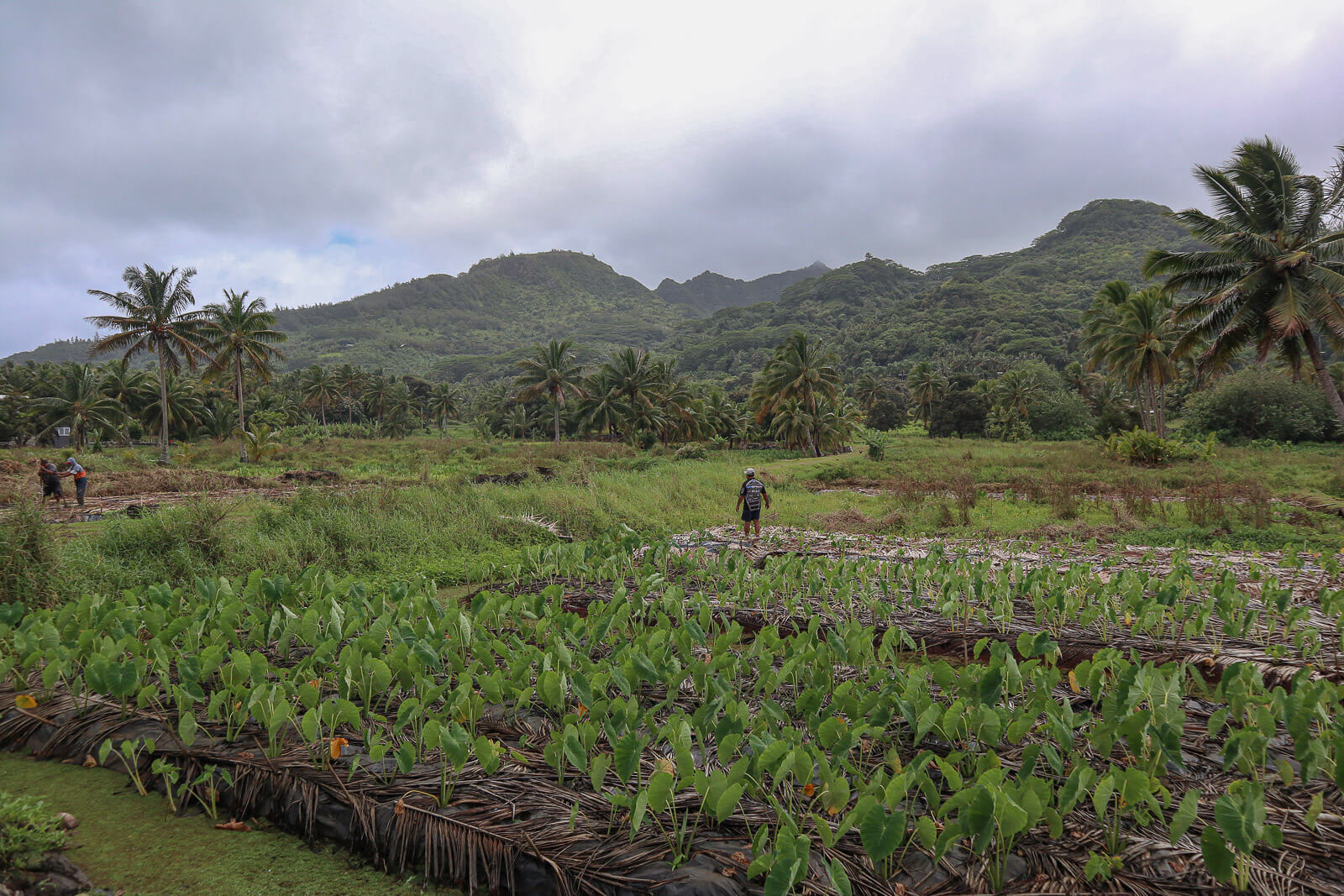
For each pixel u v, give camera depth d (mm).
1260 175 16641
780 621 5641
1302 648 4406
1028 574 5840
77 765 3438
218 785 3115
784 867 2146
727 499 15641
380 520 9938
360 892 2588
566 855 2523
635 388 48781
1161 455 24922
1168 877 2369
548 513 11602
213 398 58125
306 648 4789
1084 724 3170
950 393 57875
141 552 7828
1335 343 16797
